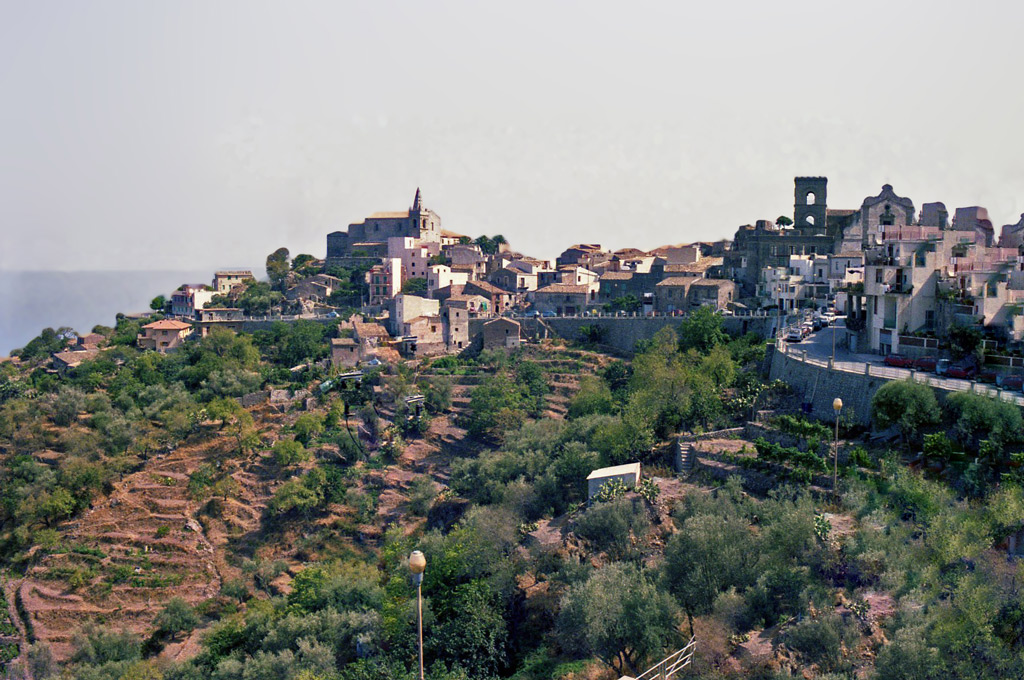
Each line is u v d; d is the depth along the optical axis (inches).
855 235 6796.3
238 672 3157.0
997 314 3796.8
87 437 5969.5
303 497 4972.9
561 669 2615.7
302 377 6904.5
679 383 4205.2
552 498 3865.7
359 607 3462.1
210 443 5964.6
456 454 5502.0
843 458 3225.9
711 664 2284.7
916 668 1989.4
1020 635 2080.5
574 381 6156.5
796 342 4852.4
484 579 3238.2
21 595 4660.4
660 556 2977.4
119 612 4429.1
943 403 3193.9
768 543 2586.1
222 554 4864.7
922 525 2532.0
